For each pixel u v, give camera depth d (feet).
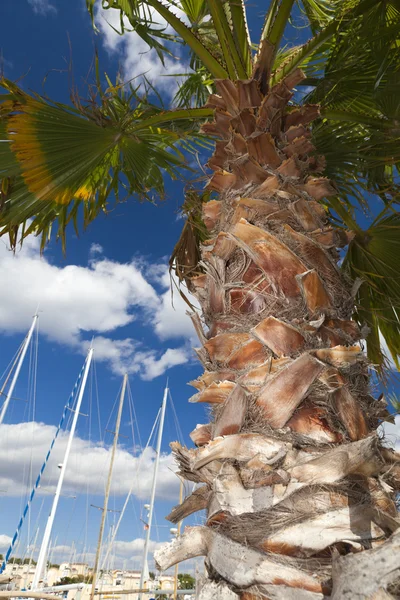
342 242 7.62
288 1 8.66
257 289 6.36
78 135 10.72
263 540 4.46
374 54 9.86
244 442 5.00
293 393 5.23
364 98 11.59
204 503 5.97
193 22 12.21
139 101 10.87
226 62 9.35
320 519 4.46
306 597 4.08
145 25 11.49
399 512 4.83
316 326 5.80
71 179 11.41
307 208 7.02
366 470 4.68
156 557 4.78
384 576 3.73
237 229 6.54
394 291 11.58
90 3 11.00
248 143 7.93
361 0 9.49
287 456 4.84
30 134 10.17
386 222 11.02
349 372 5.65
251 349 5.86
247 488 4.82
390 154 10.59
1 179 10.66
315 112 8.76
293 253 6.32
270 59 9.13
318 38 9.34
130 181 13.15
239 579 4.27
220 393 5.66
